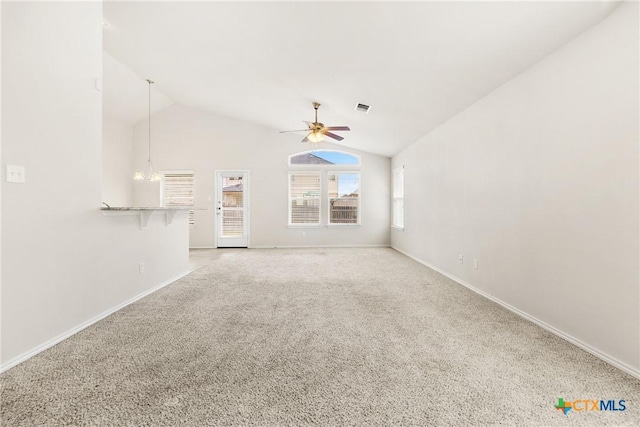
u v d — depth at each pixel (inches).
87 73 95.2
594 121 76.8
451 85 125.6
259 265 195.3
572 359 74.4
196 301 120.3
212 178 278.8
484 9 80.0
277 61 141.1
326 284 147.1
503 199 115.0
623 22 69.5
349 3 90.6
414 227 220.1
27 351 74.5
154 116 276.7
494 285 121.3
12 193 71.3
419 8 85.7
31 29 76.1
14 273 71.7
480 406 56.9
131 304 116.3
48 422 52.0
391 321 99.6
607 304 73.5
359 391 61.4
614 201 71.7
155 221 136.6
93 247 97.8
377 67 125.3
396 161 270.1
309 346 81.4
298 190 285.9
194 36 133.7
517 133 106.7
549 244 92.0
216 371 68.6
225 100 227.1
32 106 76.2
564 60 86.4
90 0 96.5
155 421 52.5
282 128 276.8
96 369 69.1
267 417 53.7
